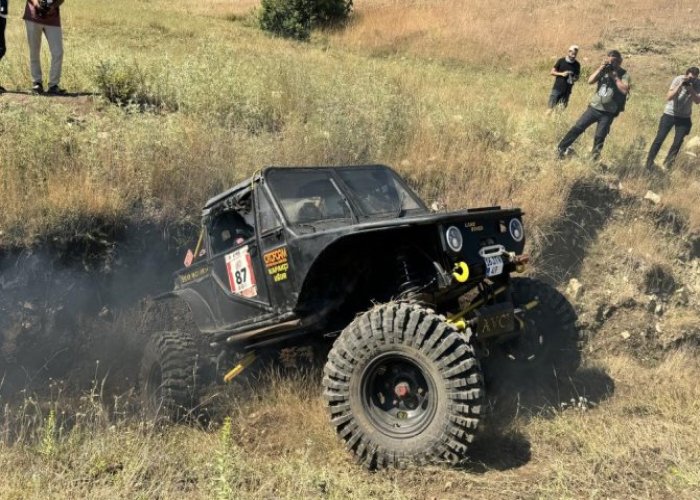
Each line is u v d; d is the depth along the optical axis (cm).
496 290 520
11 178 710
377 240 480
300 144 892
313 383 562
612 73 955
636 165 979
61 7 2328
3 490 390
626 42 2417
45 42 1360
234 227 564
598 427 504
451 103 1222
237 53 1619
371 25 2705
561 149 980
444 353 421
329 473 428
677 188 942
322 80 1241
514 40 2470
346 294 498
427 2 3117
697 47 2359
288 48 2145
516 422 508
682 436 491
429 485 413
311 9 2631
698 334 728
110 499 379
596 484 410
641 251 802
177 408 515
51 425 458
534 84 1823
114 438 452
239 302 543
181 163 780
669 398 580
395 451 429
